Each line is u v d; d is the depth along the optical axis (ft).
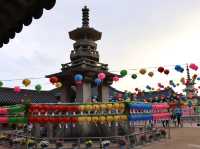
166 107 89.10
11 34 20.49
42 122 71.77
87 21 102.27
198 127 113.60
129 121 78.28
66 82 97.66
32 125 87.30
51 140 75.51
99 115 72.54
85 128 83.82
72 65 95.55
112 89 152.97
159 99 107.65
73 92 99.50
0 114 76.79
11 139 83.97
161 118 87.25
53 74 97.19
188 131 99.86
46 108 71.20
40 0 17.94
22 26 19.62
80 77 75.97
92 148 70.95
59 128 85.20
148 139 80.48
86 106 71.97
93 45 100.53
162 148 69.82
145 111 79.92
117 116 72.74
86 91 92.22
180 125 119.03
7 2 18.58
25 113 72.28
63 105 71.87
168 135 88.12
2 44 21.45
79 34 100.22
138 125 103.60
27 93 168.96
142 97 111.65
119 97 95.71
